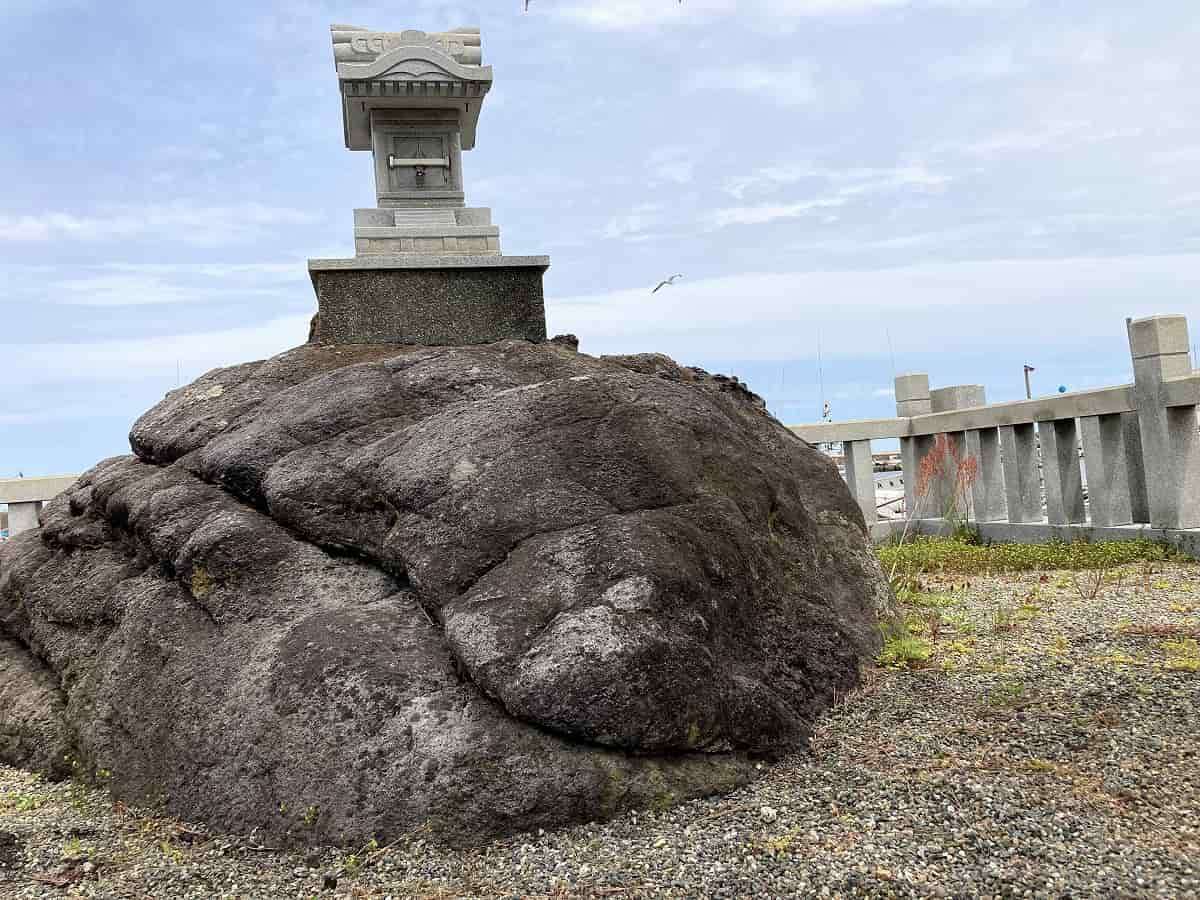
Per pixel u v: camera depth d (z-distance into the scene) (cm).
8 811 433
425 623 425
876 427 1263
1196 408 929
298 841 361
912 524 1277
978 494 1191
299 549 479
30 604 559
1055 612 661
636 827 354
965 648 562
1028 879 297
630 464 450
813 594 513
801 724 429
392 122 824
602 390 485
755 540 476
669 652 379
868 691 486
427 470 459
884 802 358
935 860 313
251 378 653
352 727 379
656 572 396
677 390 524
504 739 367
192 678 437
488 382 564
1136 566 873
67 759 473
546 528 423
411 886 329
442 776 359
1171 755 383
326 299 730
